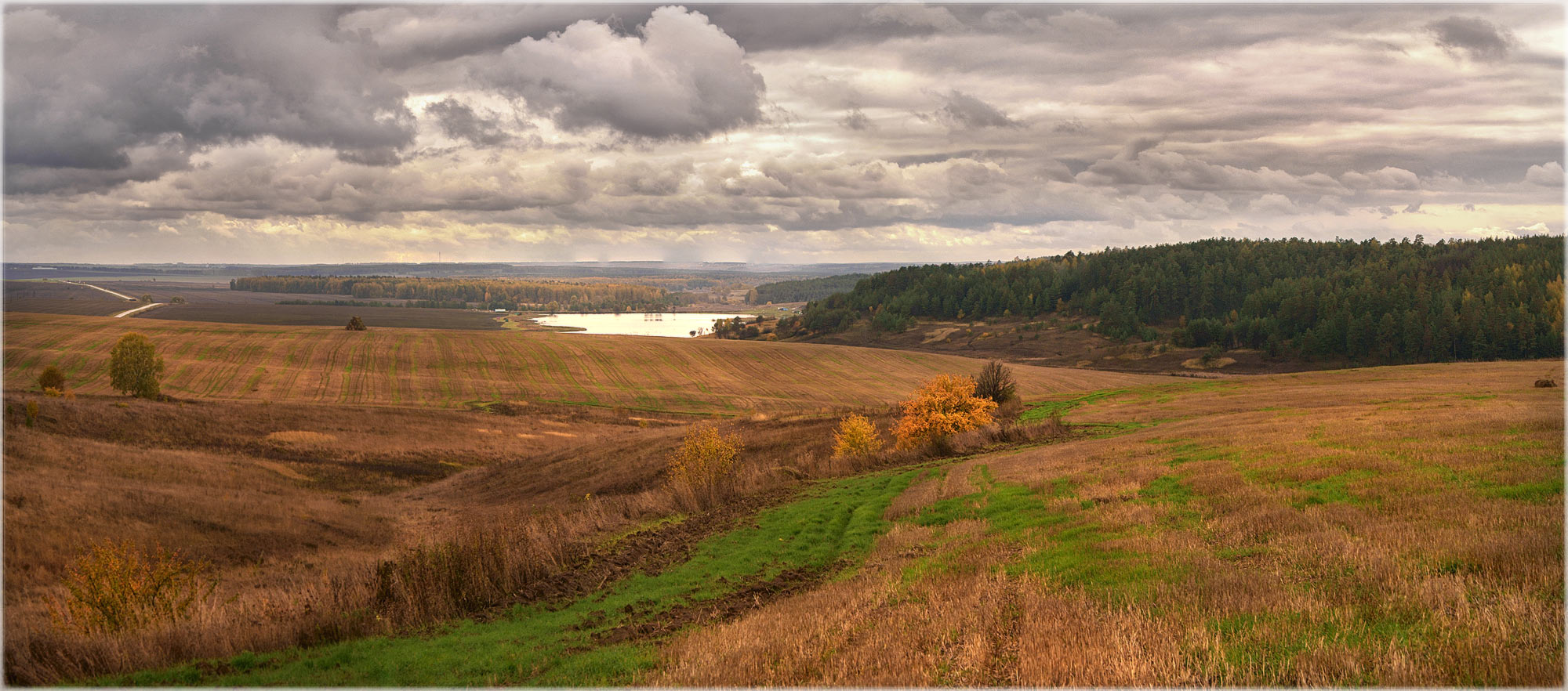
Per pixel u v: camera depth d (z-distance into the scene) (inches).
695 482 1156.5
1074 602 416.8
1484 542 417.1
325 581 637.3
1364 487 620.1
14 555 994.7
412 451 2471.7
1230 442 1017.5
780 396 4033.0
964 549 639.8
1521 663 275.3
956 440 1476.4
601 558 780.0
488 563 657.6
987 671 336.2
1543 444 709.9
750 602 594.2
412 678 437.4
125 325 4539.9
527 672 439.2
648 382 4205.2
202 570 1088.2
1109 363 6314.0
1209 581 421.1
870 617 456.4
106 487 1352.1
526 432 2874.0
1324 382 2420.0
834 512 943.0
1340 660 297.7
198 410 2475.4
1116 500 736.3
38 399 2167.8
